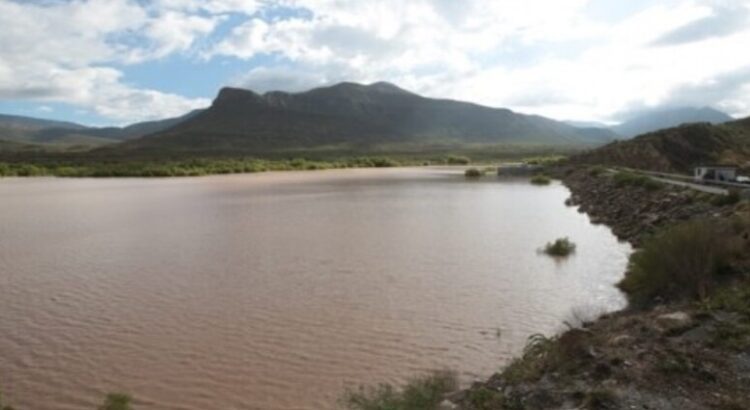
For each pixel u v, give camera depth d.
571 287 20.00
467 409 9.48
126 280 21.97
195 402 11.63
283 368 13.32
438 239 30.70
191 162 135.00
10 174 112.19
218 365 13.52
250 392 12.09
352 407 10.87
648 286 16.38
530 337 13.28
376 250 27.62
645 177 43.84
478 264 24.17
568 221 37.75
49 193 67.06
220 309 17.98
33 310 18.09
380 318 16.92
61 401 11.76
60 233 34.31
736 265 15.29
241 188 73.75
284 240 30.81
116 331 15.98
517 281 21.06
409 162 160.25
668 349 10.48
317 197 58.72
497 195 58.91
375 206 48.78
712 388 9.05
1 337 15.55
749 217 19.55
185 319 17.02
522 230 33.81
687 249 15.37
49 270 23.91
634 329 12.09
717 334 10.91
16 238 32.47
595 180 57.47
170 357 14.05
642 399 8.77
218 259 25.83
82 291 20.38
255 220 39.66
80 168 117.62
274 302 18.70
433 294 19.45
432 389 10.66
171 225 37.47
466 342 14.83
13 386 12.48
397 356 13.96
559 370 10.27
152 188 75.06
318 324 16.42
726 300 12.79
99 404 11.59
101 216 43.03
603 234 31.98
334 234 32.78
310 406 11.41
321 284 21.02
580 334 11.49
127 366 13.52
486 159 188.12
